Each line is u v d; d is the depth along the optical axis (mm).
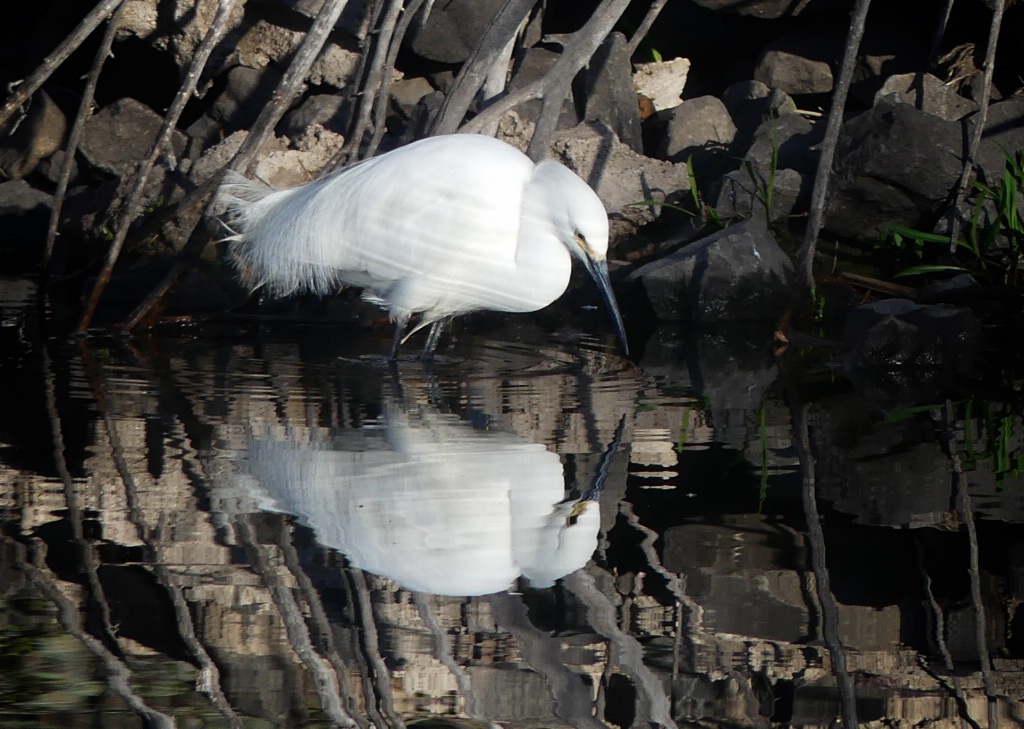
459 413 9367
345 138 13555
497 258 10703
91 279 13523
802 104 16266
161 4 15727
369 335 12289
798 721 4969
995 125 14039
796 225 14133
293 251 11398
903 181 13484
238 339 11938
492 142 10914
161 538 6586
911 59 15617
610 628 5691
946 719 5004
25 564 6227
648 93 16250
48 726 4840
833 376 10867
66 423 8828
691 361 11320
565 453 8328
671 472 7957
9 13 18234
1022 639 5629
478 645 5488
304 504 7105
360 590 5988
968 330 11414
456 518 6926
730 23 16500
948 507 7332
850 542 6754
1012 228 12867
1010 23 15078
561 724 4895
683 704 5059
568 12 16625
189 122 16625
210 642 5457
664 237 14320
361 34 15258
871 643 5594
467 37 15383
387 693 5082
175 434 8594
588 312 13188
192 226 13773
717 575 6289
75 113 16562
